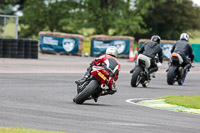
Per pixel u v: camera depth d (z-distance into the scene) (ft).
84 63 324.80
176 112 120.37
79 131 77.82
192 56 208.85
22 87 159.53
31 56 338.13
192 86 207.00
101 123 89.66
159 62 190.60
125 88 179.42
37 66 269.64
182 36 209.26
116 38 433.89
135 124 91.66
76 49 431.43
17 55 330.75
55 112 101.65
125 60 403.95
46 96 137.49
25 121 85.40
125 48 431.43
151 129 86.38
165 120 101.71
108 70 120.88
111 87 122.31
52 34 435.12
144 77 186.19
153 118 103.71
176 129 89.10
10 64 271.28
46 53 435.12
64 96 140.67
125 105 128.36
